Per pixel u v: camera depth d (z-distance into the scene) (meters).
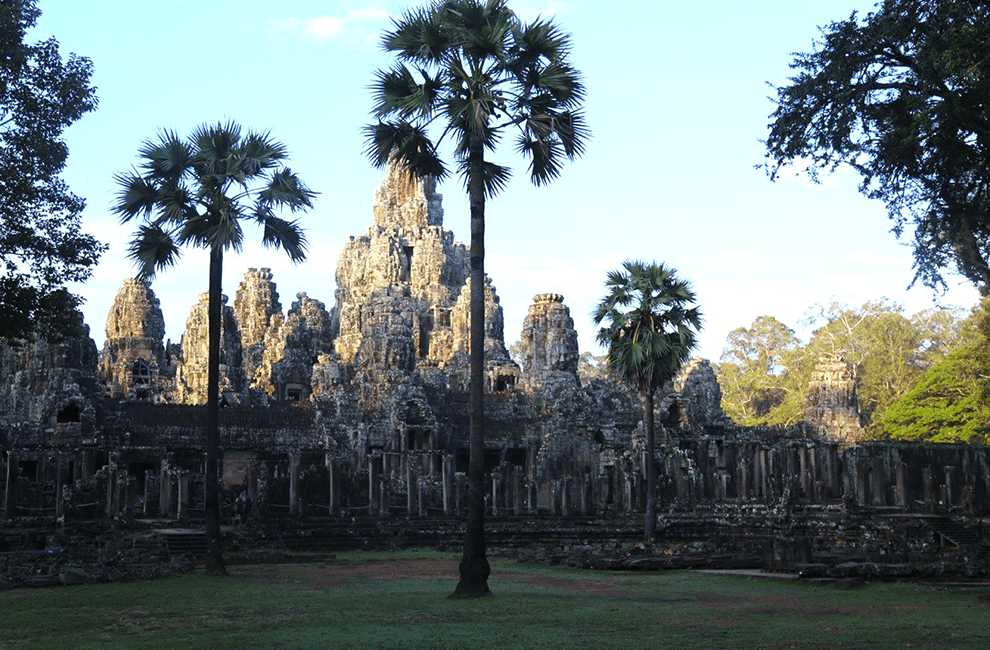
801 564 36.91
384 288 123.75
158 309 108.25
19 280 41.44
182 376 98.81
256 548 54.50
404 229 135.75
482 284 32.25
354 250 141.88
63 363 73.19
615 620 25.22
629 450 83.19
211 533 40.41
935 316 141.75
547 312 100.81
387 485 70.69
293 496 66.56
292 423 78.00
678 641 21.55
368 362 98.00
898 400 126.12
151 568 39.62
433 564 47.78
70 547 47.78
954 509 71.75
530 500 76.00
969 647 20.58
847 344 143.12
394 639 21.94
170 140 42.66
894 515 67.88
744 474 77.44
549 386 94.00
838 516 65.69
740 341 159.00
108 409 73.75
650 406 60.41
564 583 36.72
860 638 21.92
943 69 28.77
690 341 59.97
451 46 33.38
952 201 31.61
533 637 22.22
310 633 22.92
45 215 42.03
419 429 83.19
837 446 84.19
